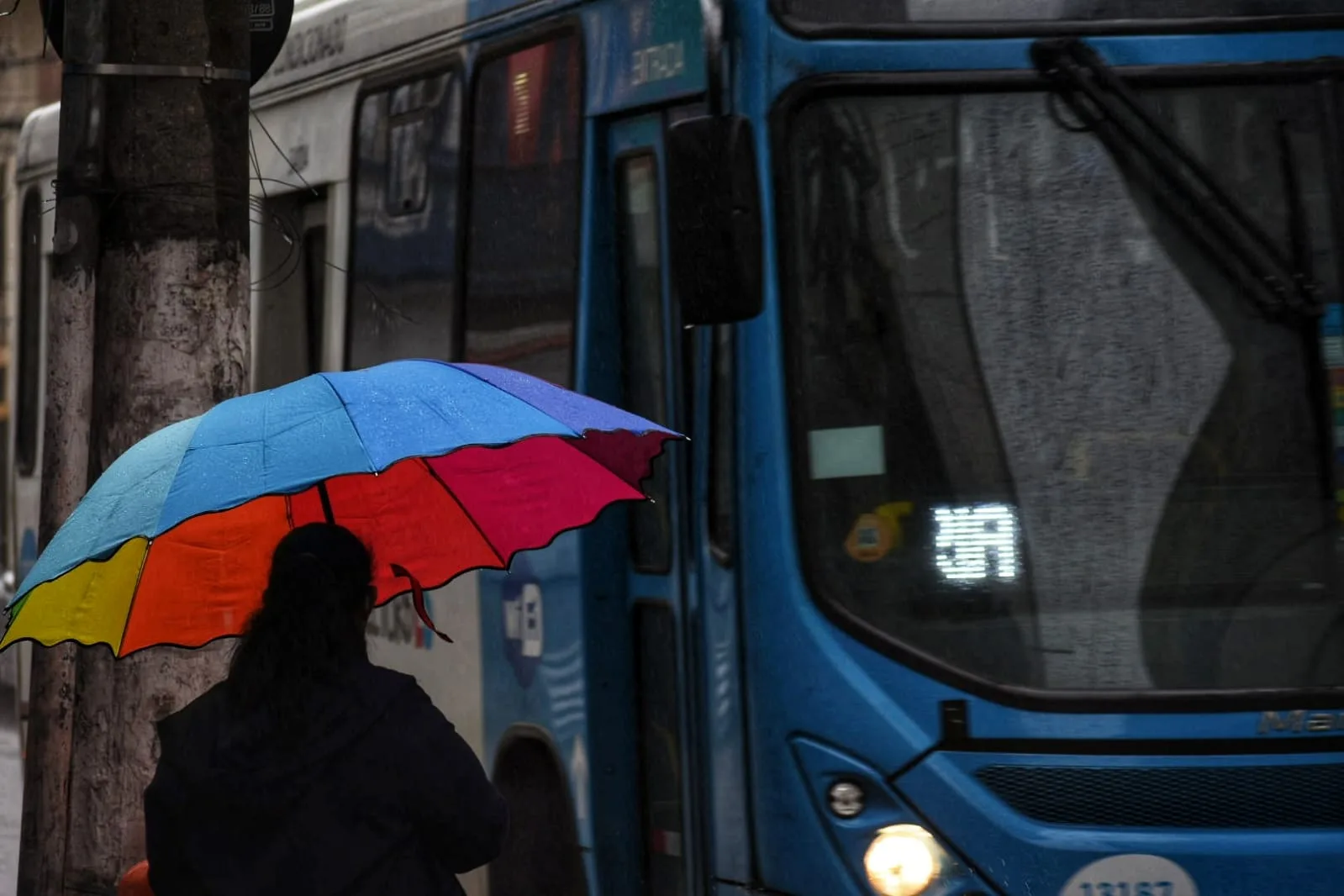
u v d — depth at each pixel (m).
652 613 9.85
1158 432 8.77
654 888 9.91
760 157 8.82
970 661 8.56
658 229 9.83
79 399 8.61
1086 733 8.39
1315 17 9.04
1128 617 8.62
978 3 8.97
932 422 8.77
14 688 19.31
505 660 10.92
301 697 5.82
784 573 8.70
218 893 5.73
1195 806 8.37
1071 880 8.30
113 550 5.59
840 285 8.84
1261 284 8.82
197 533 6.53
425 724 5.88
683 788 9.48
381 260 12.41
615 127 10.20
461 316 11.45
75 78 8.58
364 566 6.03
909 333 8.82
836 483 8.74
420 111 12.03
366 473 5.62
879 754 8.48
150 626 6.50
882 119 8.91
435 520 6.96
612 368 10.16
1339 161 8.97
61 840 8.73
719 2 9.02
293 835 5.75
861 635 8.59
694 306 8.72
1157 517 8.70
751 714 8.82
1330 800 8.41
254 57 9.55
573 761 10.27
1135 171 8.88
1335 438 8.80
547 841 10.81
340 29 13.04
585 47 10.40
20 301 18.67
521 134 10.95
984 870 8.38
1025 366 8.80
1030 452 8.75
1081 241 8.85
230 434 5.83
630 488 7.11
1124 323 8.82
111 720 8.49
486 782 5.90
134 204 8.59
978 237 8.88
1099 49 8.96
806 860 8.58
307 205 13.50
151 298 8.59
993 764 8.43
